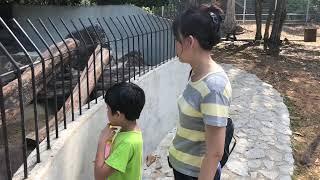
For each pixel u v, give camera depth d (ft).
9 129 13.99
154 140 16.03
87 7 28.68
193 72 7.03
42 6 28.66
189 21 6.62
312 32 49.60
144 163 15.02
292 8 72.69
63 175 8.77
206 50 6.74
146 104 14.85
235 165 15.51
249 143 17.61
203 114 6.63
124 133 8.32
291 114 22.11
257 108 22.65
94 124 10.77
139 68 15.26
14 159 11.64
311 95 26.07
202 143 7.22
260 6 47.11
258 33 47.83
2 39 22.36
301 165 16.08
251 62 36.47
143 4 33.47
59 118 11.18
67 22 28.32
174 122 18.60
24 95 11.38
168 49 18.83
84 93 12.99
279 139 18.29
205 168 6.59
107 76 16.40
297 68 34.27
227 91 6.60
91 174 10.58
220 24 6.82
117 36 26.16
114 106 8.13
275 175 14.94
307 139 18.78
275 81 29.40
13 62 7.50
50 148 8.59
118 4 31.91
